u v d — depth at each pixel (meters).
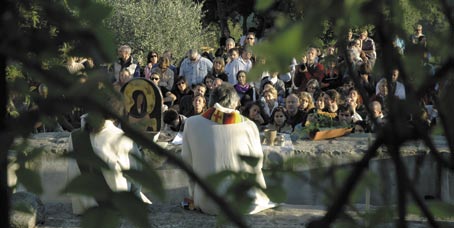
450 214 1.19
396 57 1.01
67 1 0.98
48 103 0.94
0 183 0.96
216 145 8.20
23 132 0.94
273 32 0.90
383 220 1.16
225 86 8.34
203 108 10.82
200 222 7.58
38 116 0.94
